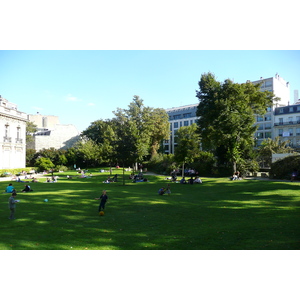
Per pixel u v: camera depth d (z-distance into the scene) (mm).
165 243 9195
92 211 15258
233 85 35062
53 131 86188
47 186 30328
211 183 30344
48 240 9711
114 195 22000
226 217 12836
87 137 80000
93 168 71062
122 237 10039
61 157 70562
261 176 36250
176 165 47000
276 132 70750
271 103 40906
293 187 22578
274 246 8398
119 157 32094
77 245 9148
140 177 37250
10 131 53531
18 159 56250
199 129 40875
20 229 11266
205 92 37969
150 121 58375
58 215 14148
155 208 15938
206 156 45625
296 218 11781
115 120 62625
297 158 31000
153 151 65125
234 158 34812
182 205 16766
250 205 15742
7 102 63469
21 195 22281
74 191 25031
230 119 33375
